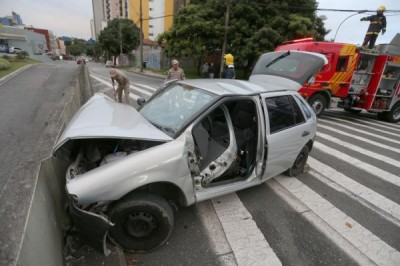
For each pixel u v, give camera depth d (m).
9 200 1.81
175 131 2.82
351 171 5.27
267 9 19.84
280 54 8.47
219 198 3.75
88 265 2.39
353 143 7.39
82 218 2.23
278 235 3.08
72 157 2.79
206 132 2.99
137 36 52.59
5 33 56.22
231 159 3.29
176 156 2.57
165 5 65.44
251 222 3.27
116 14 86.25
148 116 3.38
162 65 36.97
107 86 14.07
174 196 2.87
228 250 2.77
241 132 3.68
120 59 50.69
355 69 10.02
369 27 10.97
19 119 7.26
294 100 4.12
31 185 1.99
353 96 10.70
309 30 19.16
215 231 3.05
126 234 2.56
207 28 20.28
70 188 2.23
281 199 3.89
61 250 2.36
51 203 2.36
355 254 2.90
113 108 3.43
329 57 9.25
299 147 4.21
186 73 28.78
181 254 2.67
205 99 3.17
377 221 3.58
